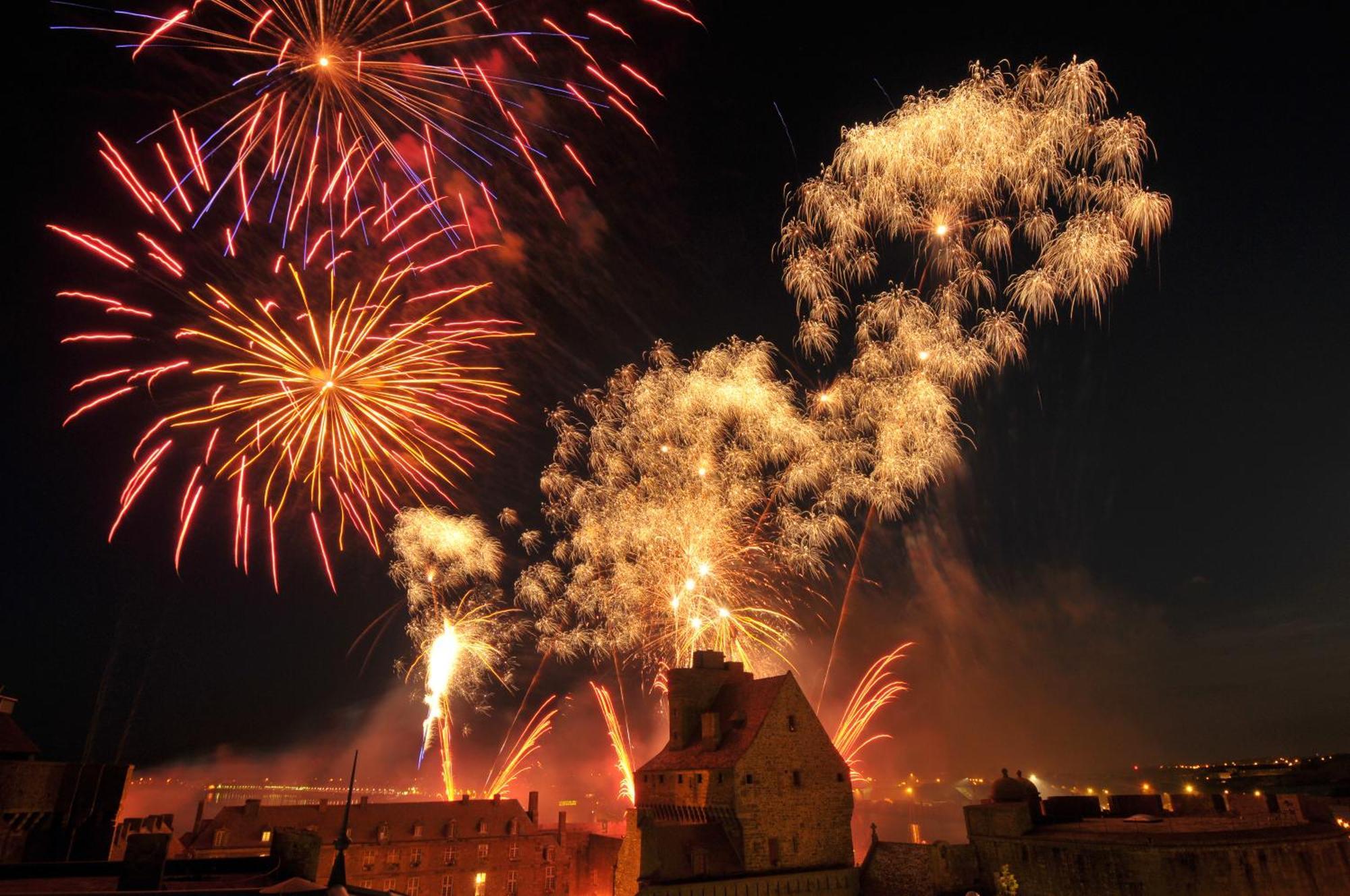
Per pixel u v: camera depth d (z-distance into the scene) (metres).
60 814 53.75
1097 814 66.31
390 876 84.81
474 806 94.31
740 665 73.69
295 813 87.75
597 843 93.50
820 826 62.75
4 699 56.66
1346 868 53.72
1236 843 52.16
